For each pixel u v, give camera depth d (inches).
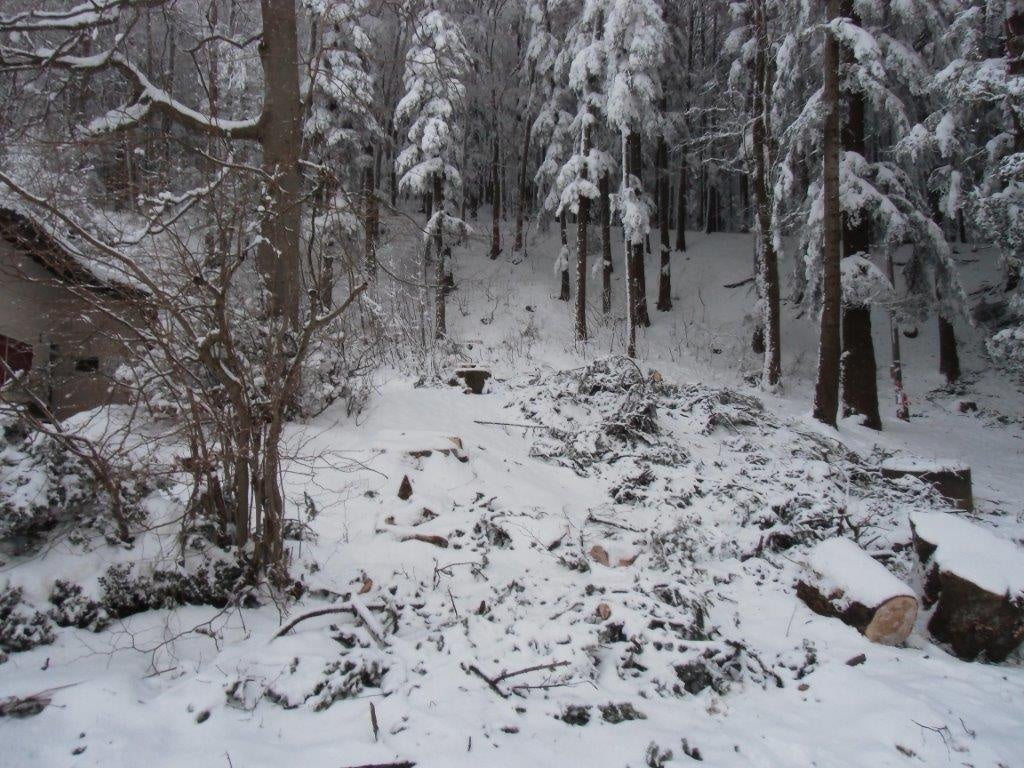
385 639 147.9
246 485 161.5
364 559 184.9
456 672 139.8
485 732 120.8
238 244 150.3
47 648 130.3
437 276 754.2
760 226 625.0
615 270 973.8
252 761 105.1
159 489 166.7
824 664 165.9
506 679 140.1
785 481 323.3
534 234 1088.2
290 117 300.0
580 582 190.2
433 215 743.7
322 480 229.3
